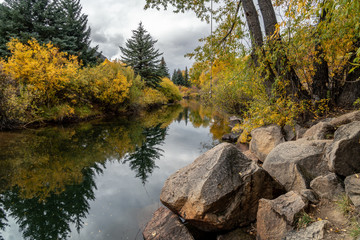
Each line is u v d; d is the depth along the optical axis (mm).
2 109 10000
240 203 2799
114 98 17734
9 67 10836
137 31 29672
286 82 4988
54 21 20438
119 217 3760
